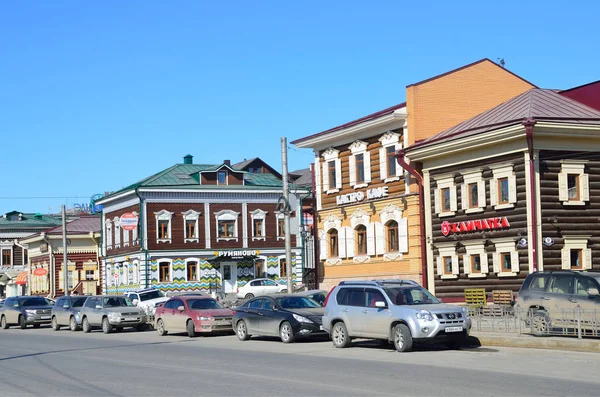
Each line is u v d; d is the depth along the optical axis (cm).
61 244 7825
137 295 4703
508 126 3111
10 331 4131
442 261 3556
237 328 2794
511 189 3180
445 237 3544
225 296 6131
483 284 3338
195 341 2836
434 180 3600
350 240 4178
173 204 6269
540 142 3105
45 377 1811
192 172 6638
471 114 3884
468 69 3906
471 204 3409
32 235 8175
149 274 6134
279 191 6588
